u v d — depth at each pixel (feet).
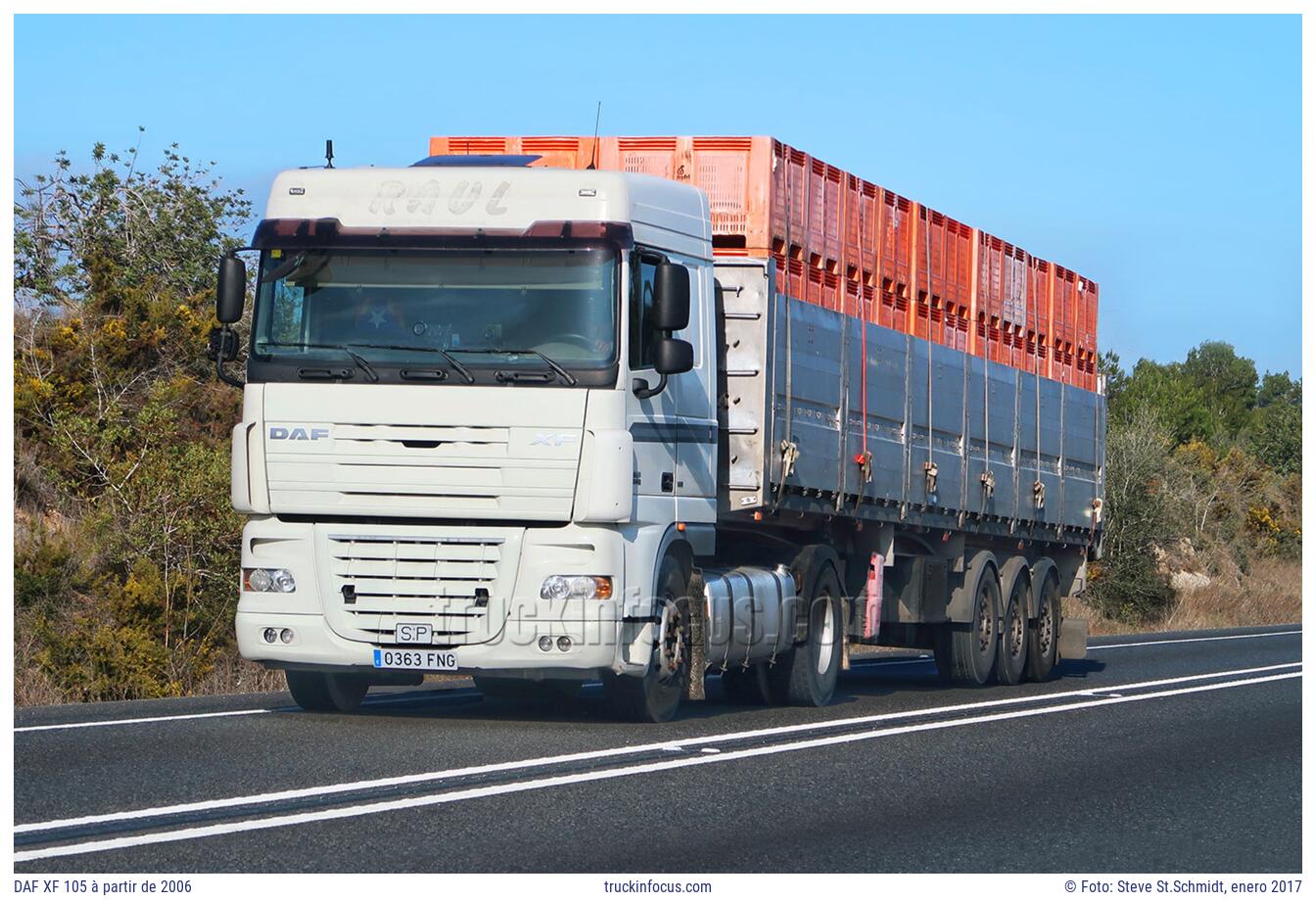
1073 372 112.57
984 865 40.70
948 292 92.68
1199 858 42.83
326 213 61.62
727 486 70.90
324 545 60.39
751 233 72.90
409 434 59.67
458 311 60.23
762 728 64.75
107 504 98.58
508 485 59.26
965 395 93.25
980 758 59.00
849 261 81.25
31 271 134.62
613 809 45.11
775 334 71.67
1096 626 186.91
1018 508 100.68
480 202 61.11
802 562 77.05
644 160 74.54
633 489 60.13
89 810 42.57
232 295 62.18
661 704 64.64
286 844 39.22
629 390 60.23
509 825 42.37
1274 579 259.19
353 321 60.59
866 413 81.10
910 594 88.63
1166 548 207.31
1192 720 74.74
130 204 142.82
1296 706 82.28
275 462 60.49
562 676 60.39
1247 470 300.81
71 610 91.61
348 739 56.80
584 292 59.98
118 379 111.45
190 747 54.29
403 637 59.88
